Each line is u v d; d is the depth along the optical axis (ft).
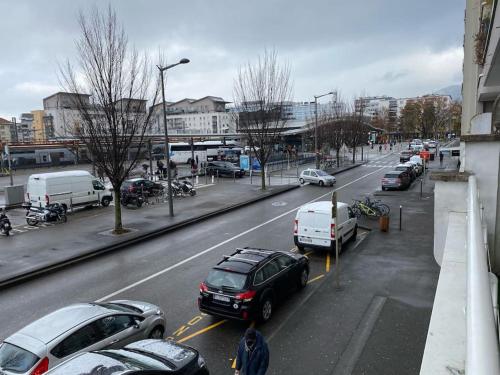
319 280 41.24
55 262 49.32
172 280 43.34
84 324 24.57
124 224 69.67
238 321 32.99
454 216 14.08
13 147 180.45
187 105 567.18
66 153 196.85
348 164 181.27
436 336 5.87
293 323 31.96
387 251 50.37
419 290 37.47
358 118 205.67
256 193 101.65
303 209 50.60
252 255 35.47
